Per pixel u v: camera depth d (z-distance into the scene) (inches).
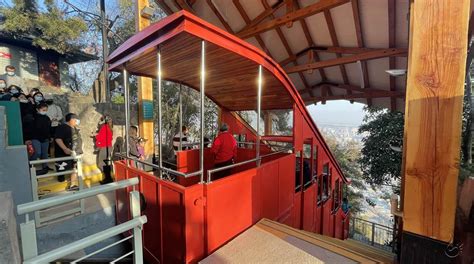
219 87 181.8
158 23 84.9
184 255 85.5
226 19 277.3
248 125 263.4
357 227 516.7
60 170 173.8
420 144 52.1
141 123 246.2
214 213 94.3
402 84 292.8
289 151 175.3
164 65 126.6
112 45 532.1
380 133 478.9
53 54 458.3
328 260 82.5
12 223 40.3
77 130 197.9
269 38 288.0
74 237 121.2
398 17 206.2
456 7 47.2
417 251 53.7
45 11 395.9
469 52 102.0
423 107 51.4
